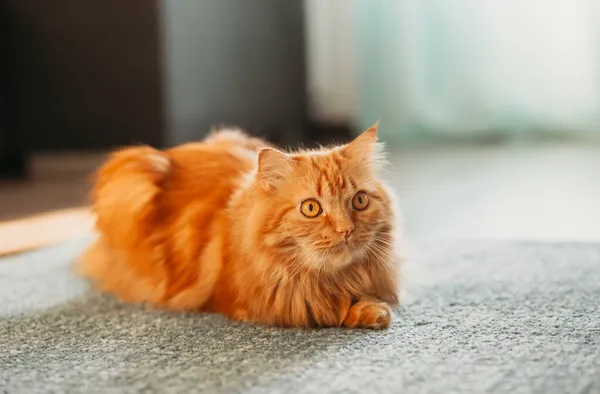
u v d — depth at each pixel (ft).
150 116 6.57
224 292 3.47
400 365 2.99
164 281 3.60
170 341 3.24
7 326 3.40
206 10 6.93
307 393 2.84
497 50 8.84
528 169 7.00
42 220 5.15
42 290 3.81
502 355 3.03
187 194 3.67
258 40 8.15
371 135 3.38
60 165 7.63
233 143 4.05
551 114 8.82
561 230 4.63
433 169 7.25
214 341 3.22
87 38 6.65
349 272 3.36
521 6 8.64
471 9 8.81
